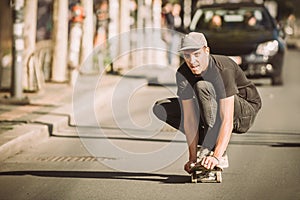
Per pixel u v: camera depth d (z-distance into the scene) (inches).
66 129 692.7
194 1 1720.0
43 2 1311.5
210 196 427.2
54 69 1055.0
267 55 1056.8
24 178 477.1
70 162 531.8
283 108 855.7
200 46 426.0
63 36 1055.0
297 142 621.3
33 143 605.3
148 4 1478.8
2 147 535.2
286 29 1268.5
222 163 458.3
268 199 421.4
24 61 898.1
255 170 501.4
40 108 768.3
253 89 456.1
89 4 1108.5
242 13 1107.9
